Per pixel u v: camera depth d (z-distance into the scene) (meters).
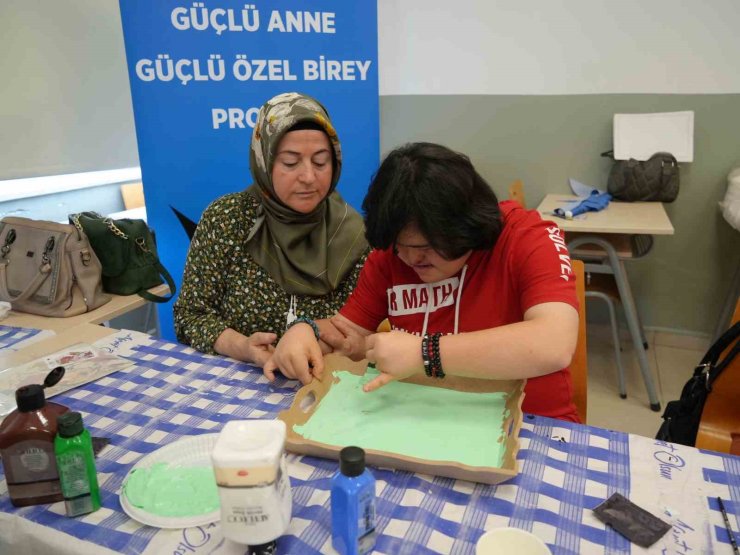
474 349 0.82
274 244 1.36
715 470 0.76
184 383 1.05
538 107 2.80
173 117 2.11
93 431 0.89
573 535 0.65
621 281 2.28
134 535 0.67
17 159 2.21
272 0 2.04
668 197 2.57
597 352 2.79
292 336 1.05
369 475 0.61
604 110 2.71
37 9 2.18
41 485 0.71
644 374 2.30
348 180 2.34
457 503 0.71
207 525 0.68
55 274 1.61
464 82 2.88
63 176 2.41
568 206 2.52
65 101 2.33
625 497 0.71
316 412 0.90
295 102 1.27
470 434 0.83
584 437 0.85
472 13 2.75
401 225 0.82
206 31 2.04
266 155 1.25
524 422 0.89
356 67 2.20
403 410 0.90
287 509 0.62
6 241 1.69
